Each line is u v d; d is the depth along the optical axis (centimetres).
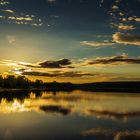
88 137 3428
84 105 7675
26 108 6644
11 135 3547
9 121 4616
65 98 11150
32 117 5088
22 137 3438
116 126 4184
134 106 7438
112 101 9331
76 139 3347
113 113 5781
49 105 7575
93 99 10500
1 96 11894
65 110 6281
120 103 8444
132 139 3328
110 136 3497
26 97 11431
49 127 4094
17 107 6850
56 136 3484
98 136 3488
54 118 4978
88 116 5275
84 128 4019
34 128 4022
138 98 11138
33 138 3394
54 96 12925
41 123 4459
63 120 4766
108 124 4375
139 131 3791
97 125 4269
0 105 7319
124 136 3484
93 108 6819
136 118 4984
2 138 3391
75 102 8812
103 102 8856
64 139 3331
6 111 5972
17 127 4081
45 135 3556
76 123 4475
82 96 13038
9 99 9838
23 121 4625
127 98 11144
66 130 3872
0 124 4338
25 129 3938
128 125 4259
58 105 7594
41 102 8644
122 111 6162
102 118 5003
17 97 11300
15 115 5328
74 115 5422
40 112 5850
